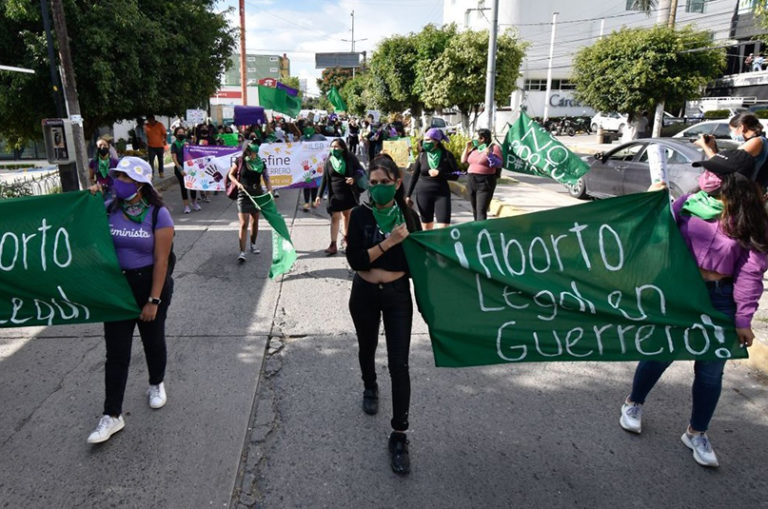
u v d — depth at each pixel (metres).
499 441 3.49
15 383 4.14
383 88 32.25
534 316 3.28
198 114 20.84
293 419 3.70
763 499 2.99
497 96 22.08
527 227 3.25
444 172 6.91
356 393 4.05
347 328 5.24
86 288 3.31
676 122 28.72
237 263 7.51
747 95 32.91
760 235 2.94
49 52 10.73
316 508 2.88
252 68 87.62
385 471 3.18
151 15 13.44
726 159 3.05
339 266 7.40
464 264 3.21
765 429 3.65
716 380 3.18
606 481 3.12
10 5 10.95
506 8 41.22
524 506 2.92
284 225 6.60
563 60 42.34
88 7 11.89
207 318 5.46
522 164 7.05
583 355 3.30
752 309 2.99
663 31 20.19
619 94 21.53
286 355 4.66
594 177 11.90
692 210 3.15
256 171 7.30
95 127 14.79
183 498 2.93
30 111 12.66
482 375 4.38
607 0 41.56
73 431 3.53
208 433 3.52
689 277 3.14
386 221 3.22
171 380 4.19
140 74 12.71
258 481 3.09
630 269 3.23
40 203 3.34
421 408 3.87
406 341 3.25
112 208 3.37
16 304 3.38
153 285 3.36
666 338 3.22
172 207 12.12
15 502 2.89
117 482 3.05
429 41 23.75
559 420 3.74
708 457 3.23
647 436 3.55
